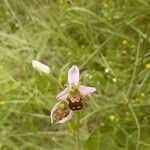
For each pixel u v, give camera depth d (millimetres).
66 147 482
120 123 476
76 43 562
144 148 453
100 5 578
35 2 606
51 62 553
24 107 516
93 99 494
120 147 466
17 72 554
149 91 495
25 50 565
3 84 533
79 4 583
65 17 575
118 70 518
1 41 581
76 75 316
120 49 540
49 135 493
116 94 499
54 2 601
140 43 513
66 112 320
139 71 492
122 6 562
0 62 559
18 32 583
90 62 538
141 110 487
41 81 382
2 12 608
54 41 573
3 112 514
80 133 483
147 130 472
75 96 316
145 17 542
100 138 453
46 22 586
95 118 496
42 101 505
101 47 555
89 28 568
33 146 485
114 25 552
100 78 508
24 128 506
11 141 493
